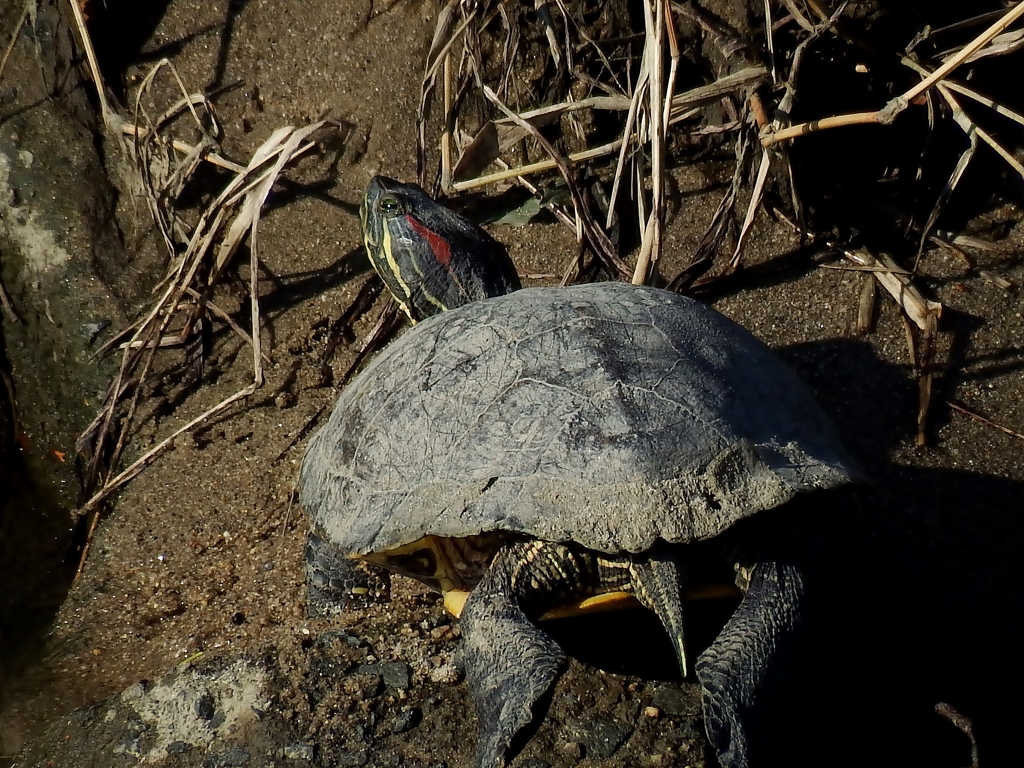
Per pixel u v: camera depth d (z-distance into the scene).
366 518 3.91
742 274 6.27
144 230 7.06
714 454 3.60
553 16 6.73
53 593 6.05
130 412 6.50
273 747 4.21
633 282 5.56
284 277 6.80
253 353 6.59
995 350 5.79
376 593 4.91
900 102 5.28
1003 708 4.25
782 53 6.14
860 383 5.73
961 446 5.40
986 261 6.14
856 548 4.93
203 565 5.68
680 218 6.52
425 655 4.50
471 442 3.78
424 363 4.18
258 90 7.32
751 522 3.73
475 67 6.68
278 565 5.48
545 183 6.82
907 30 6.20
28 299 6.99
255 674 4.54
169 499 6.12
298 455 6.08
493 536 3.96
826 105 6.26
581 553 3.74
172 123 7.19
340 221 6.96
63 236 6.99
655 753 4.02
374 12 7.36
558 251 6.62
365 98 7.20
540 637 3.48
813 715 4.16
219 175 7.08
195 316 6.62
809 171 6.30
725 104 6.38
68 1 7.31
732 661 3.37
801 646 3.57
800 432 3.90
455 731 4.18
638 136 5.86
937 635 4.54
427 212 5.91
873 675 4.35
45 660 5.35
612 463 3.56
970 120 5.71
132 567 5.82
